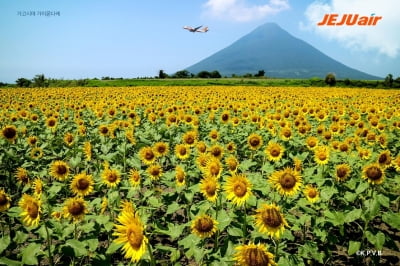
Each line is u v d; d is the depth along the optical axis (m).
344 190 7.09
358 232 7.32
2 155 9.28
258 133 13.30
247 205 5.68
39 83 69.06
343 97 37.19
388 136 12.68
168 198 6.71
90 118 18.95
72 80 74.50
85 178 6.05
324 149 8.11
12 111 21.88
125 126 13.87
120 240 3.47
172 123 13.86
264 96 35.41
